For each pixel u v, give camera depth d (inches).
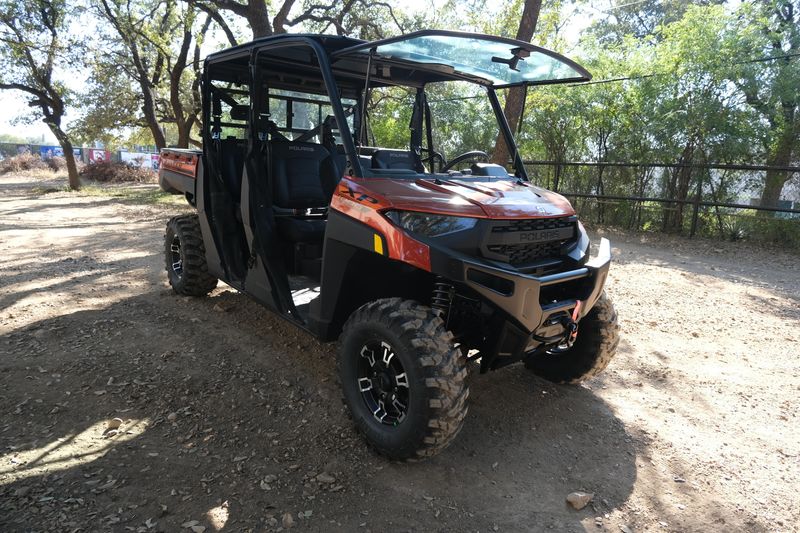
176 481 106.6
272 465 113.5
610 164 474.3
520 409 142.6
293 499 103.3
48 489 101.7
